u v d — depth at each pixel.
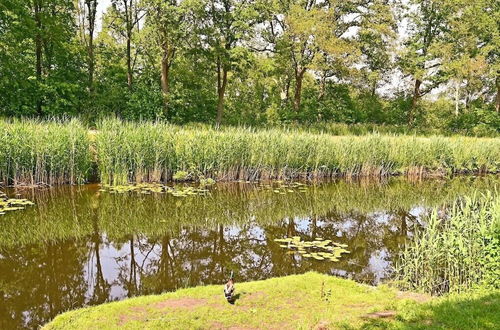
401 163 20.41
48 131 14.47
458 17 32.09
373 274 8.02
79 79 25.97
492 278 6.79
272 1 28.28
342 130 29.12
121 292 6.93
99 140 14.97
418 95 34.53
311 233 10.94
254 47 29.09
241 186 16.20
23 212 11.62
